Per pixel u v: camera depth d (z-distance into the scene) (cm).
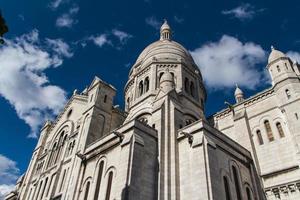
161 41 5416
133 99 4350
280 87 3412
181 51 5003
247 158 3148
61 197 3228
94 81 4341
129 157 2469
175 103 3269
